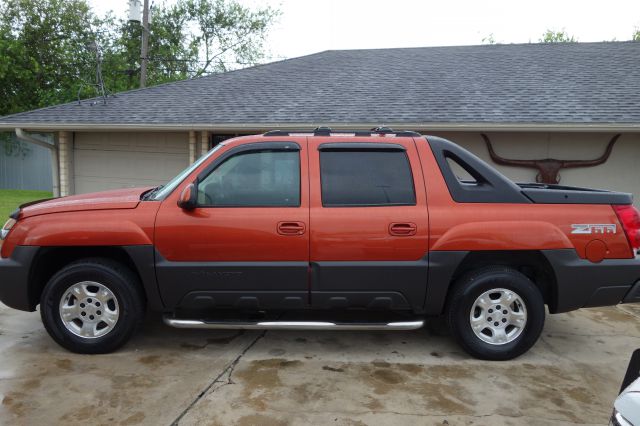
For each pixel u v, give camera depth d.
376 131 4.30
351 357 4.11
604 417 3.17
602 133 8.34
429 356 4.14
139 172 9.94
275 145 4.03
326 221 3.86
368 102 9.16
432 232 3.86
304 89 10.23
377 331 4.77
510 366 3.95
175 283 3.91
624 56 10.83
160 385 3.52
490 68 10.72
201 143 9.53
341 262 3.87
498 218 3.88
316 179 3.96
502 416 3.15
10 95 23.86
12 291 3.97
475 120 7.98
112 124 9.07
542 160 8.48
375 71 11.17
